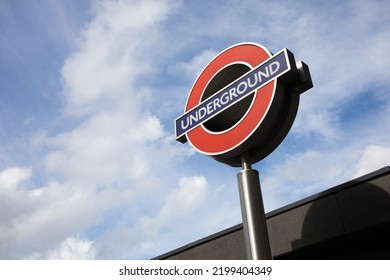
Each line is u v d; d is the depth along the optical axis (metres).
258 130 8.04
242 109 9.34
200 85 10.15
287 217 9.35
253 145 8.40
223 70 9.70
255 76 8.68
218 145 8.72
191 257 10.95
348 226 8.27
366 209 8.12
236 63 9.41
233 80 9.97
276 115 8.13
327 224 8.59
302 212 9.14
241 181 8.12
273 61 8.47
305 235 8.87
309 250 9.05
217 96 9.34
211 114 9.25
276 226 9.45
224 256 10.21
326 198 8.84
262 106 8.16
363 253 8.88
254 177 8.12
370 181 8.28
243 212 7.78
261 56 8.89
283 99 8.27
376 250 8.71
